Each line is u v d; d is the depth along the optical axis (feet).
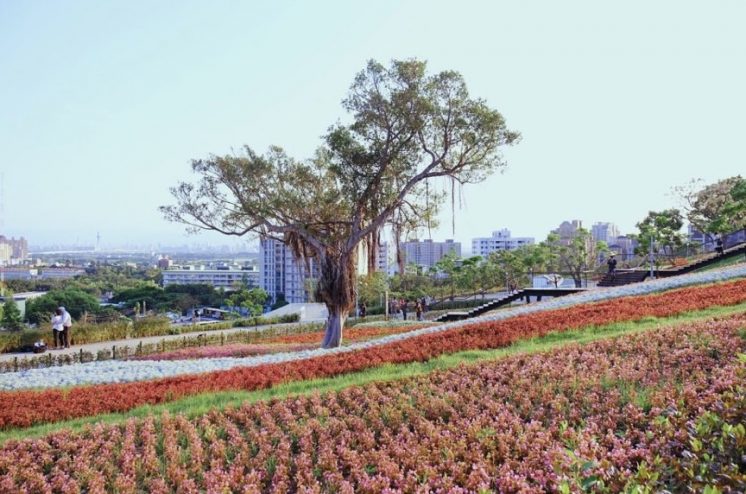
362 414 32.76
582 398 29.66
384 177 75.51
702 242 194.39
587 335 47.52
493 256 194.49
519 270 180.14
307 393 36.68
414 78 70.08
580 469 17.90
